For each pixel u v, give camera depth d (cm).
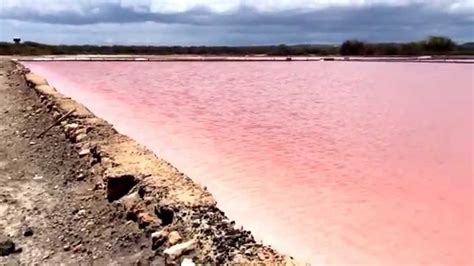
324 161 938
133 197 569
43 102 1461
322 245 555
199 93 2189
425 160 962
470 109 1739
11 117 1329
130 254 472
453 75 3375
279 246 546
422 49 7312
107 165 675
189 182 584
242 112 1616
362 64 4831
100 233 524
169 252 427
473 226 612
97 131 928
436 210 667
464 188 766
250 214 646
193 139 1129
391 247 552
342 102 1930
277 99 2006
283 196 714
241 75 3303
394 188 763
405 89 2448
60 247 503
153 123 1344
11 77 2598
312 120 1470
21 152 918
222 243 427
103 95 2009
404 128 1344
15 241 515
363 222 619
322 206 679
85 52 7769
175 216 493
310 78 3108
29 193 668
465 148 1068
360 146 1084
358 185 773
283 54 7588
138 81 2736
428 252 539
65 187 688
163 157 949
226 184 778
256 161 924
